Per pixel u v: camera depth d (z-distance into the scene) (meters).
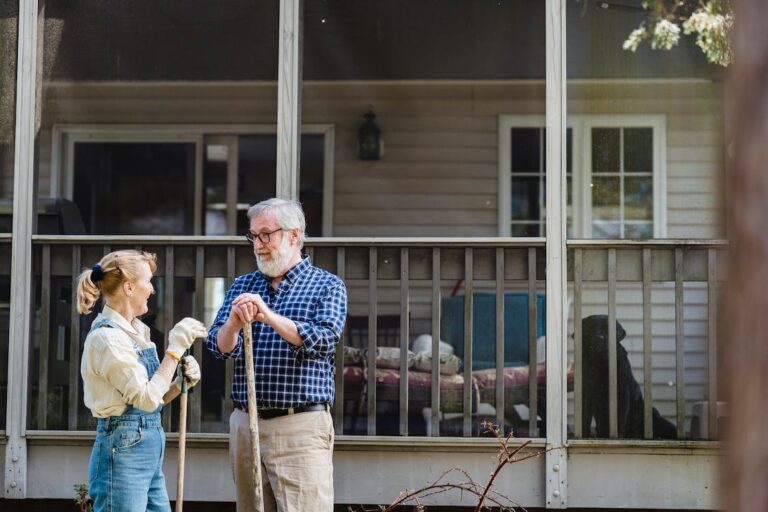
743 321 1.60
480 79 8.73
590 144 6.91
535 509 4.80
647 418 4.85
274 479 3.85
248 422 3.88
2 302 5.05
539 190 8.70
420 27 7.80
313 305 3.93
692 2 5.78
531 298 4.91
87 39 6.92
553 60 4.95
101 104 8.62
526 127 8.74
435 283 4.93
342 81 8.81
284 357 3.86
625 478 4.79
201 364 5.05
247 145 8.95
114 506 3.50
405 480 4.82
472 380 5.06
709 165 6.39
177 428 4.95
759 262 1.58
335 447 4.84
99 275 3.59
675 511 4.78
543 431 4.94
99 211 8.79
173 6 6.38
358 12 7.50
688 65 5.93
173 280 5.01
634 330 5.23
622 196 6.97
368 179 8.83
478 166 8.77
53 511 4.91
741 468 1.59
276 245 3.95
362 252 4.99
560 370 4.84
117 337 3.50
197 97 8.73
